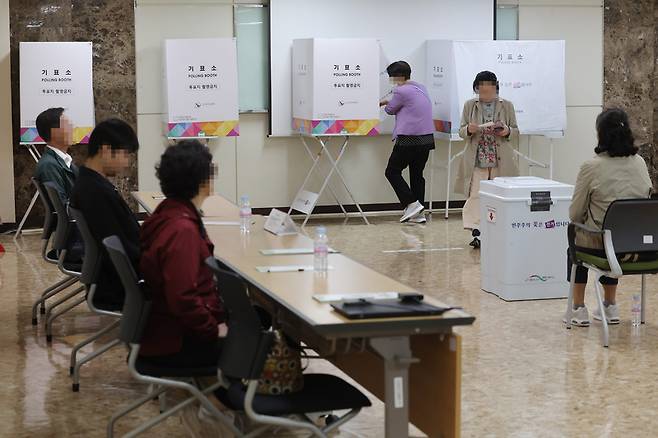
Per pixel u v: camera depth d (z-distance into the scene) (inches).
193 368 156.9
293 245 204.4
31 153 407.8
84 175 199.6
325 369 224.8
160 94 435.8
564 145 489.1
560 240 293.6
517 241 291.0
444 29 462.6
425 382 151.9
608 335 251.1
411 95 424.2
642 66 492.7
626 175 250.8
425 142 426.9
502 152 367.6
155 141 437.7
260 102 446.9
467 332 258.5
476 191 369.4
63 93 402.9
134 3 429.4
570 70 485.4
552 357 235.8
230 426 157.9
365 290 157.4
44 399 206.4
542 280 294.0
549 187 290.8
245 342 139.7
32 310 273.4
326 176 456.4
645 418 193.5
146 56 433.1
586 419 192.9
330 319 137.1
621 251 244.1
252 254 193.2
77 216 200.1
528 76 443.8
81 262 250.4
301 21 445.4
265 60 445.1
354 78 419.5
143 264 158.7
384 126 458.0
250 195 450.3
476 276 327.0
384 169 463.2
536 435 183.9
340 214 459.8
